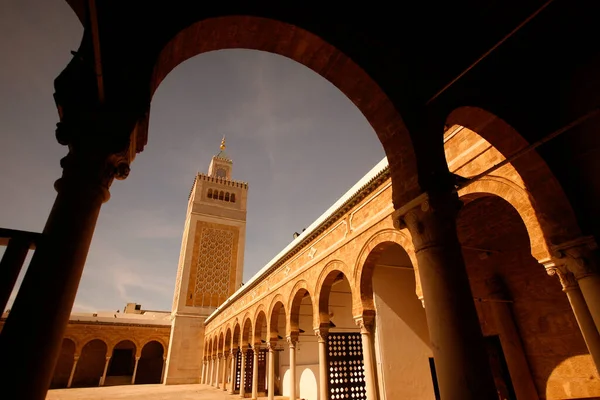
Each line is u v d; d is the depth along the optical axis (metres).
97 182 2.18
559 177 3.95
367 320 8.05
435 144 3.31
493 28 3.74
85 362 25.89
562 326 6.83
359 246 8.48
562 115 4.23
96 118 2.28
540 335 7.19
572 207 3.83
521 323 7.59
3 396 1.57
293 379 10.82
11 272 1.91
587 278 3.61
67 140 2.26
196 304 27.67
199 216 31.11
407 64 3.64
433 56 3.83
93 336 24.95
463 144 6.20
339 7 3.47
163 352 29.02
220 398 14.92
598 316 3.44
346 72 3.49
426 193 2.98
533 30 3.66
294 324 11.31
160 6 2.72
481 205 8.23
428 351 8.84
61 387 23.89
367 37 3.52
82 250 2.03
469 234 9.05
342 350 11.23
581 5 3.38
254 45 3.30
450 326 2.50
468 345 2.42
